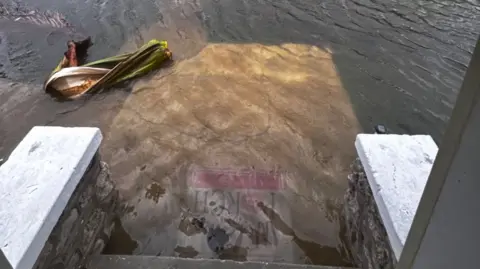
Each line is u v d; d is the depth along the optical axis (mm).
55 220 2166
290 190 3635
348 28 6695
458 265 1112
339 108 4867
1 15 7250
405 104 5027
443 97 5180
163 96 5094
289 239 3160
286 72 5562
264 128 4469
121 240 3123
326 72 5590
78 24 7047
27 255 1927
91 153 2592
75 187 2402
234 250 3068
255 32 6641
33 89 5473
